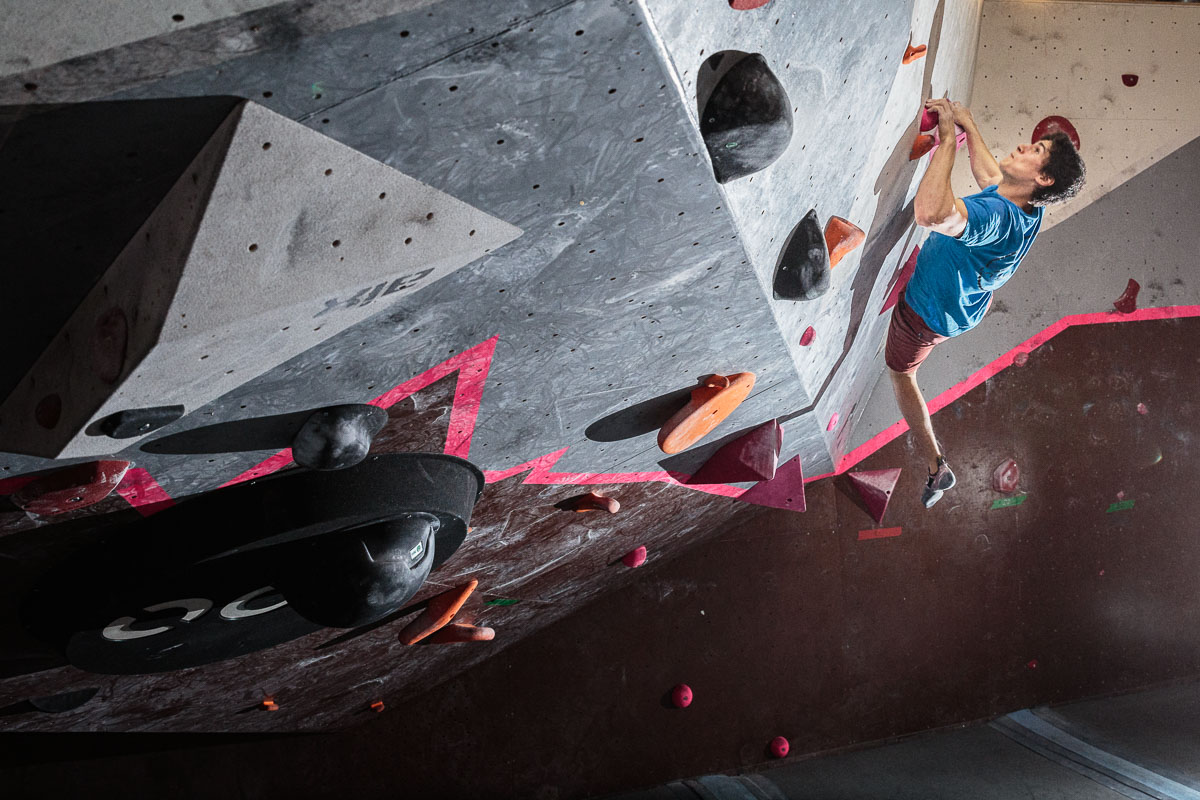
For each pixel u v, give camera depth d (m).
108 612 2.53
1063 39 4.82
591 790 6.63
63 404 1.62
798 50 1.93
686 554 6.88
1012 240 3.81
